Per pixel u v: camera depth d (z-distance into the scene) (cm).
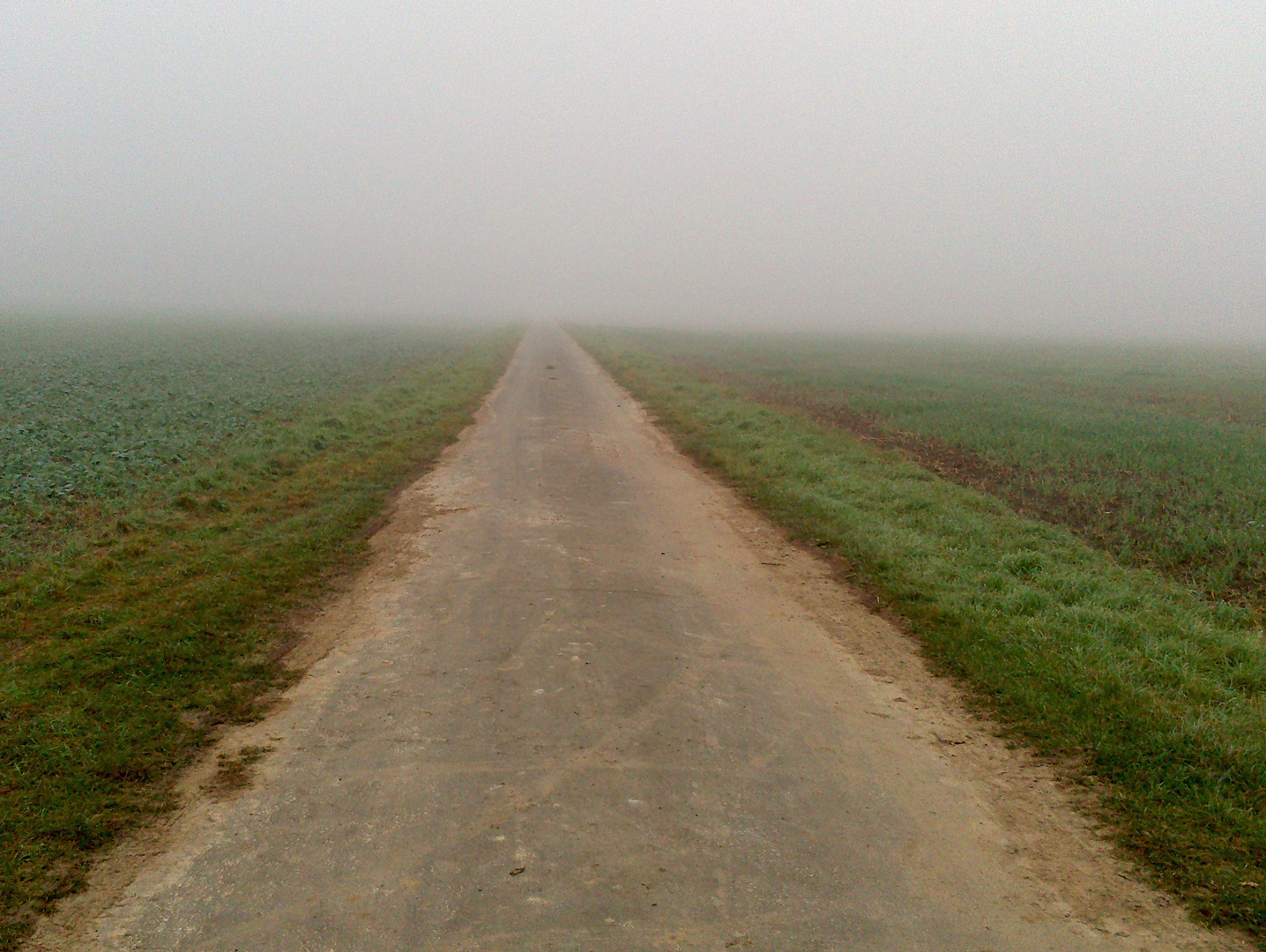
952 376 3741
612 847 434
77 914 380
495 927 371
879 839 453
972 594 833
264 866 416
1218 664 670
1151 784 501
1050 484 1434
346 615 775
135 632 689
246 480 1288
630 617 770
